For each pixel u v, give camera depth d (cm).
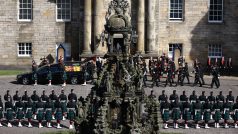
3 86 6325
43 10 7925
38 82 6475
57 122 4716
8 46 8006
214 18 8056
